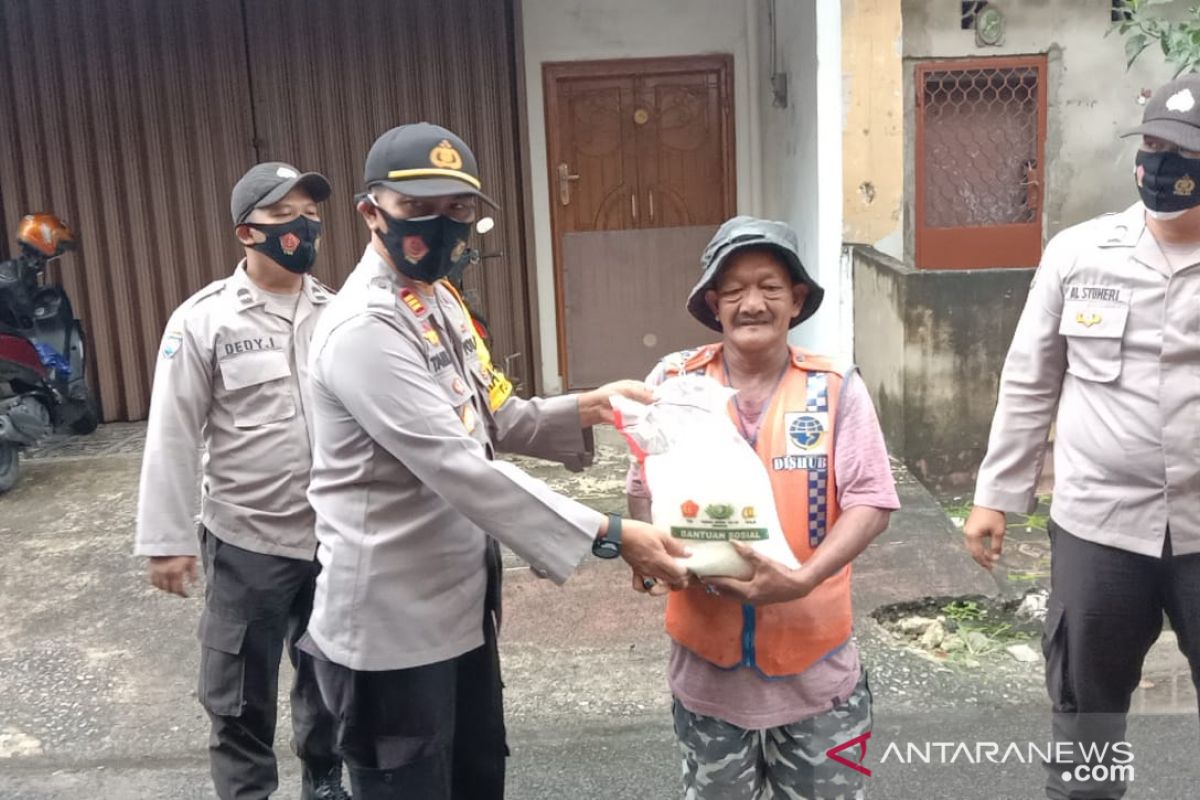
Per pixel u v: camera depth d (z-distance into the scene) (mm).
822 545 2074
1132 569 2381
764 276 2090
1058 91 6570
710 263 2111
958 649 3721
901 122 5969
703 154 7188
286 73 6945
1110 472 2387
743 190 7207
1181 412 2314
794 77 6340
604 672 3662
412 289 2189
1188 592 2352
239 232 2895
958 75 6559
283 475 2818
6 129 6957
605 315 7301
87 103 6949
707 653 2154
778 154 6805
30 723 3502
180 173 7035
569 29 6984
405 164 2066
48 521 5395
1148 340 2342
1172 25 5422
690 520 2029
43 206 7043
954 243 6742
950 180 6699
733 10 7012
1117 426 2373
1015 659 3646
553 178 7133
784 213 6754
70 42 6871
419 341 2131
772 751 2219
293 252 2877
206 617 2824
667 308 7312
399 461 2143
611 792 3016
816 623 2125
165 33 6875
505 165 7090
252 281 2910
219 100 6961
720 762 2199
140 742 3381
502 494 2070
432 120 7020
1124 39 6500
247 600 2785
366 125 7016
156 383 2844
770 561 2006
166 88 6938
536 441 2432
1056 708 2555
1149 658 3588
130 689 3707
